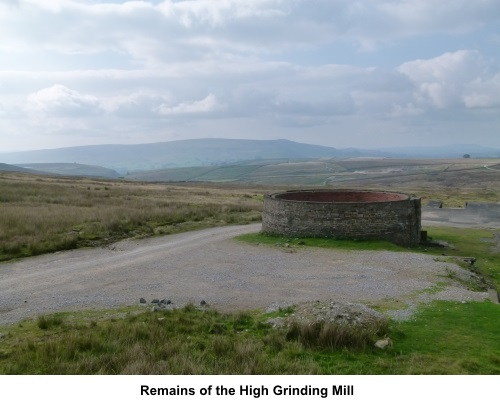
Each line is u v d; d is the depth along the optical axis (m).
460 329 10.23
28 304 12.55
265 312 11.61
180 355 8.45
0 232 21.09
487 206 48.91
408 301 12.60
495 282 17.69
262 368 7.99
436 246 24.22
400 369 8.19
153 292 13.79
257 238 22.94
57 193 42.19
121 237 23.72
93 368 8.07
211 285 14.57
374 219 21.92
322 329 9.34
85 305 12.42
